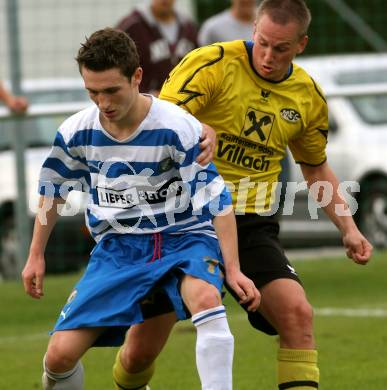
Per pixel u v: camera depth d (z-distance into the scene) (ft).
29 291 49.01
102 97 44.91
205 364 44.29
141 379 53.78
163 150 46.85
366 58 132.46
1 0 112.78
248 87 51.98
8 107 102.01
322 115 53.93
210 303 44.75
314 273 108.27
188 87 50.57
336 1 156.25
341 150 127.95
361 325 79.15
